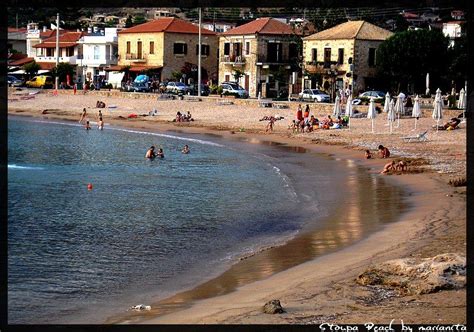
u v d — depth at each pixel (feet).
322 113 228.22
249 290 52.60
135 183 121.19
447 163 127.24
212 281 57.36
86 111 283.18
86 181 123.65
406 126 188.75
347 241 69.87
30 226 82.53
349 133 184.03
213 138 199.21
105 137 207.92
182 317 45.37
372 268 50.42
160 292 54.70
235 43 316.19
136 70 335.47
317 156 151.74
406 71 267.59
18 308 50.21
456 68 256.73
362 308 43.27
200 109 261.24
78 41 371.56
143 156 162.50
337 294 47.11
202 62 334.44
